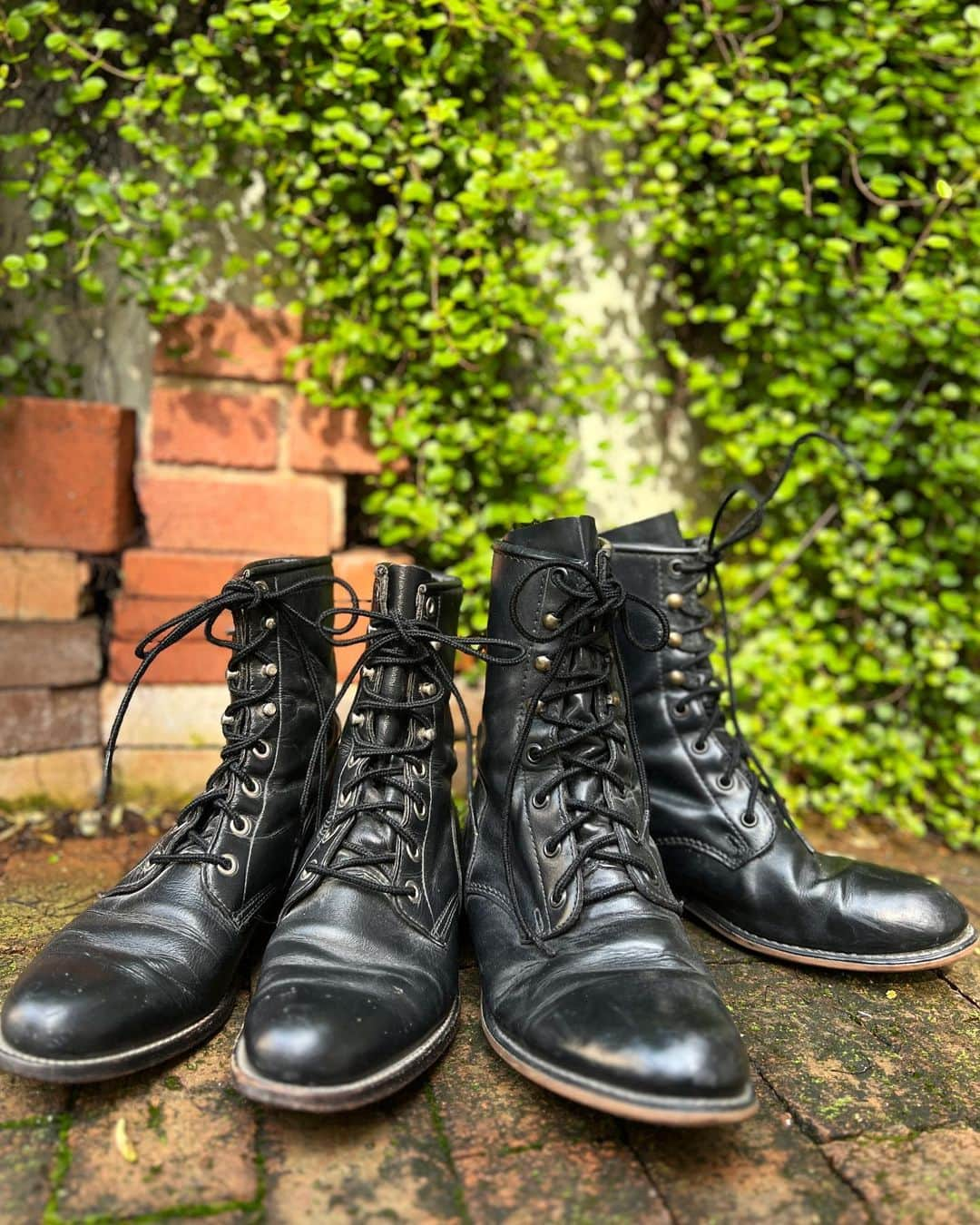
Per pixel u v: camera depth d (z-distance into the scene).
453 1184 0.67
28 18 1.26
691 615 1.08
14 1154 0.68
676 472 1.74
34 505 1.33
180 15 1.39
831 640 1.63
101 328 1.46
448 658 0.98
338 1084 0.67
